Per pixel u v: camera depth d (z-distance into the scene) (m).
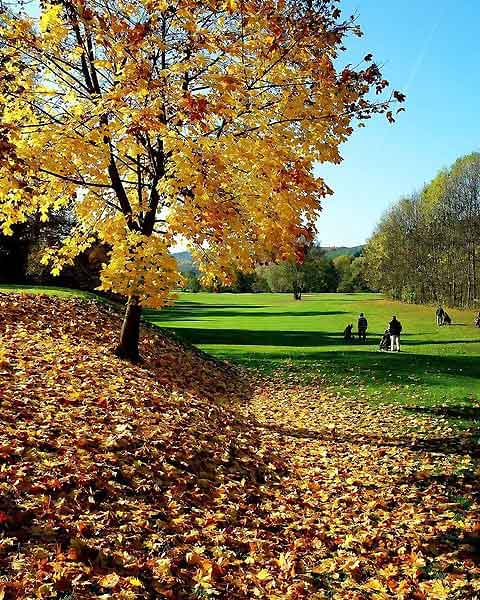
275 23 8.17
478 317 39.59
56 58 9.46
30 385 8.02
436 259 64.94
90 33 9.06
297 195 8.51
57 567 4.12
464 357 20.94
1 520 4.49
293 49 8.53
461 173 61.06
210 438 8.37
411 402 13.52
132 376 10.67
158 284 8.37
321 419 11.98
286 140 8.36
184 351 16.98
